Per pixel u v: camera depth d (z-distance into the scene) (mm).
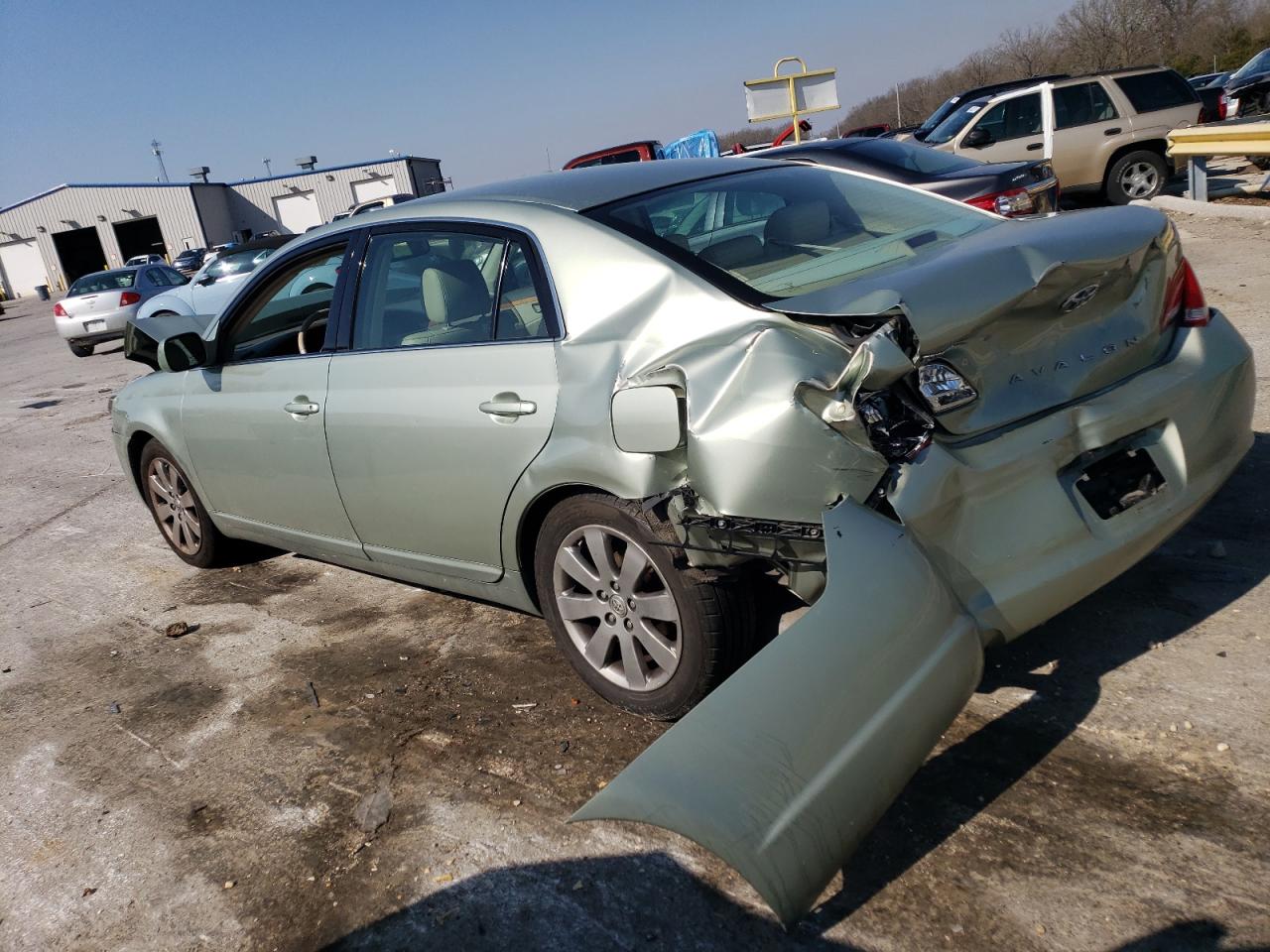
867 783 2033
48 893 2727
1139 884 2133
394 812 2816
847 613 2148
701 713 2061
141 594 4988
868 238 3096
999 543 2441
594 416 2801
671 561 2744
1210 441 2846
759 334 2473
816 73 14445
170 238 59625
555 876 2459
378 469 3547
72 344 17141
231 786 3096
